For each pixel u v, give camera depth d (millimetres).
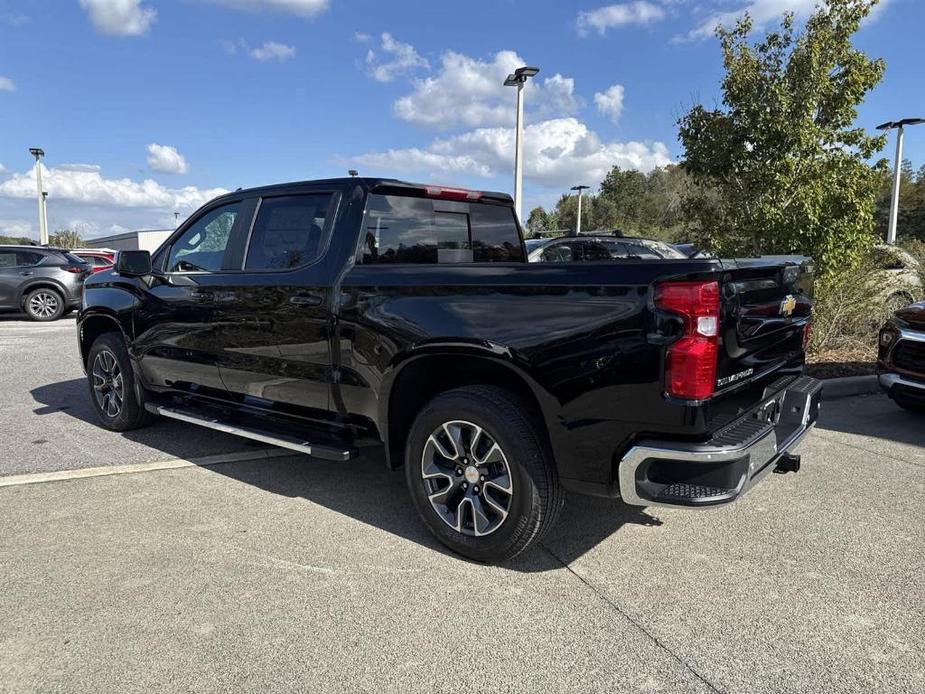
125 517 3766
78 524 3666
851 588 3035
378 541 3490
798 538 3543
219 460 4742
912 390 5516
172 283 4648
